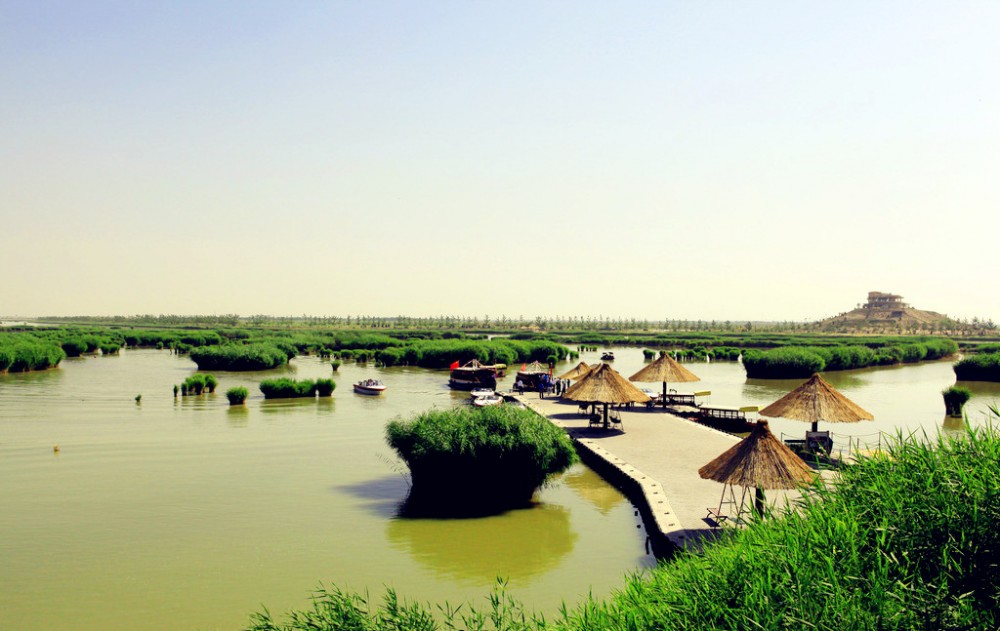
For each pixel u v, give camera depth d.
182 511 22.00
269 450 31.33
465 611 14.64
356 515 21.81
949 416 41.28
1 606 15.04
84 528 20.23
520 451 23.41
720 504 19.00
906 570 8.50
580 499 24.17
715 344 127.19
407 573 17.06
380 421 39.56
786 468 17.11
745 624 7.98
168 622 14.32
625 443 31.03
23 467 27.64
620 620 8.90
